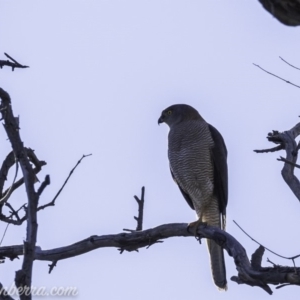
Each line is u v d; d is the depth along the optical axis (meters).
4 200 9.51
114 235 10.71
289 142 10.08
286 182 9.19
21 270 7.08
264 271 8.52
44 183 7.17
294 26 4.86
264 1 4.87
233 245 9.95
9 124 7.55
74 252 10.65
